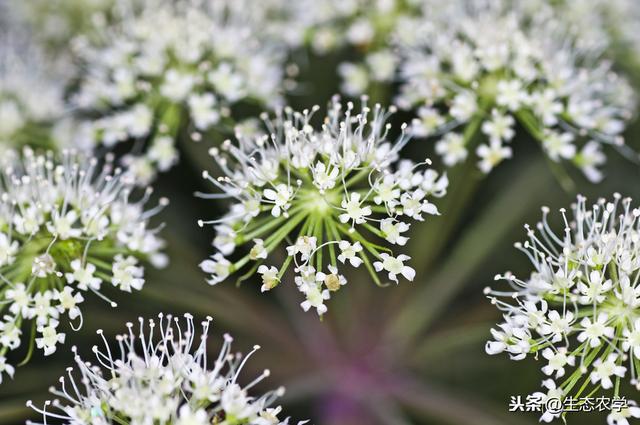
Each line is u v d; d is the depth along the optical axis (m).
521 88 0.17
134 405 0.15
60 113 0.18
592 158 0.17
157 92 0.18
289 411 0.18
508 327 0.15
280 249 0.18
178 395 0.15
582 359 0.15
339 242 0.15
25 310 0.16
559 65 0.17
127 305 0.18
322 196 0.16
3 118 0.18
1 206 0.16
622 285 0.15
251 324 0.18
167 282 0.18
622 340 0.15
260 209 0.16
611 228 0.16
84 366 0.15
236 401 0.15
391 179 0.15
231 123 0.18
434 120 0.17
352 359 0.18
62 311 0.16
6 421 0.16
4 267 0.16
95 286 0.16
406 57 0.18
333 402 0.18
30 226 0.16
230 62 0.18
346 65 0.18
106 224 0.16
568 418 0.18
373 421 0.18
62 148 0.18
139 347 0.18
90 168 0.16
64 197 0.16
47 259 0.16
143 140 0.18
